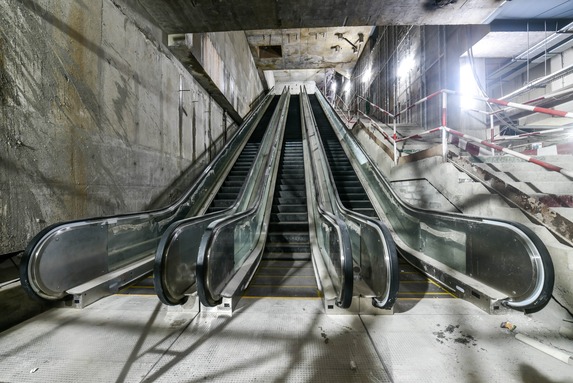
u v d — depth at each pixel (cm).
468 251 270
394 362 169
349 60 1516
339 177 614
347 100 1780
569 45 544
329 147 799
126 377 157
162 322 218
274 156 655
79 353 179
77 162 312
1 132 234
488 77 686
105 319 222
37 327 211
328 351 179
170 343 189
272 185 575
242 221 329
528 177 344
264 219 465
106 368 165
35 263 222
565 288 202
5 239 236
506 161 418
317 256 345
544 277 193
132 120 412
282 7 436
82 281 261
